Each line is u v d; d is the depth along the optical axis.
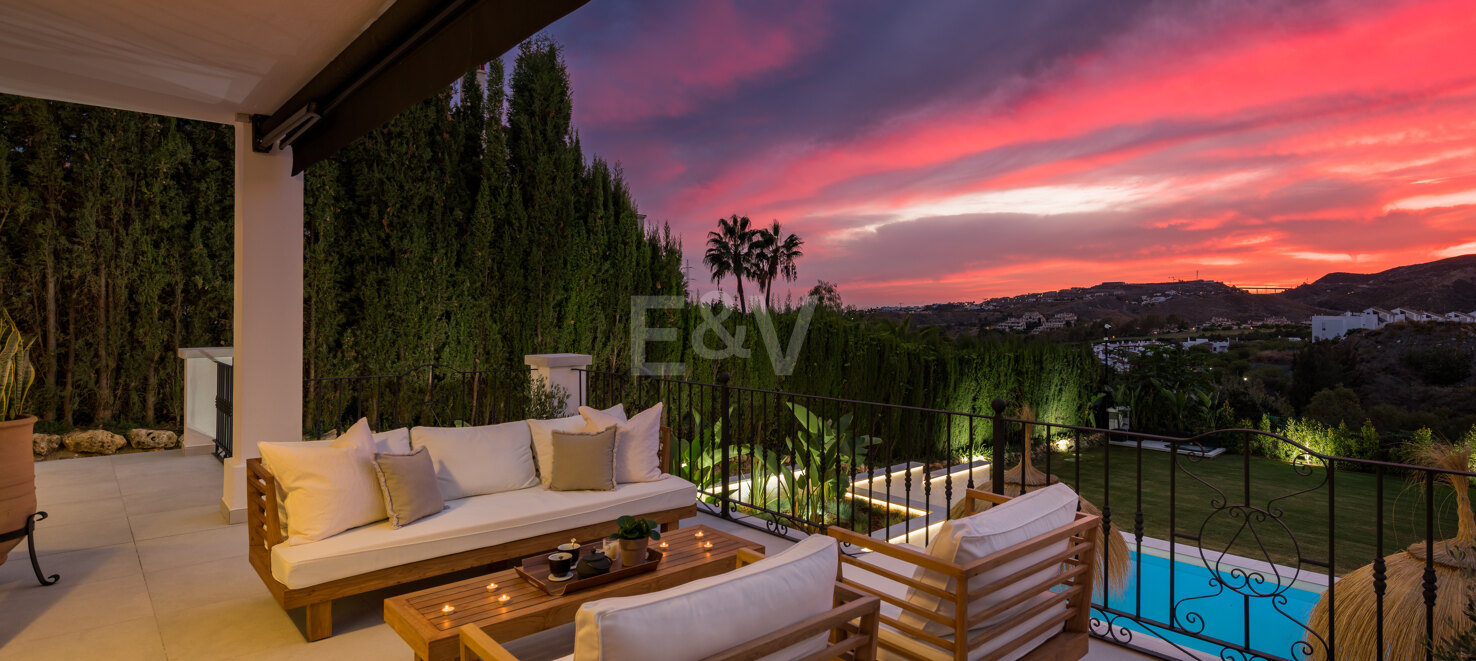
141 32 3.47
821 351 10.80
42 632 3.13
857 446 6.02
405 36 3.11
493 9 2.56
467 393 8.64
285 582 2.92
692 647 1.36
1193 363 13.70
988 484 8.11
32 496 3.64
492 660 1.64
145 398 7.98
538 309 9.31
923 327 12.48
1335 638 3.19
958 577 1.99
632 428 4.41
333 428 7.69
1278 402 13.16
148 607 3.43
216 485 5.95
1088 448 13.01
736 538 3.49
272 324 4.97
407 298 8.12
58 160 7.40
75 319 7.56
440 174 8.61
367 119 3.60
